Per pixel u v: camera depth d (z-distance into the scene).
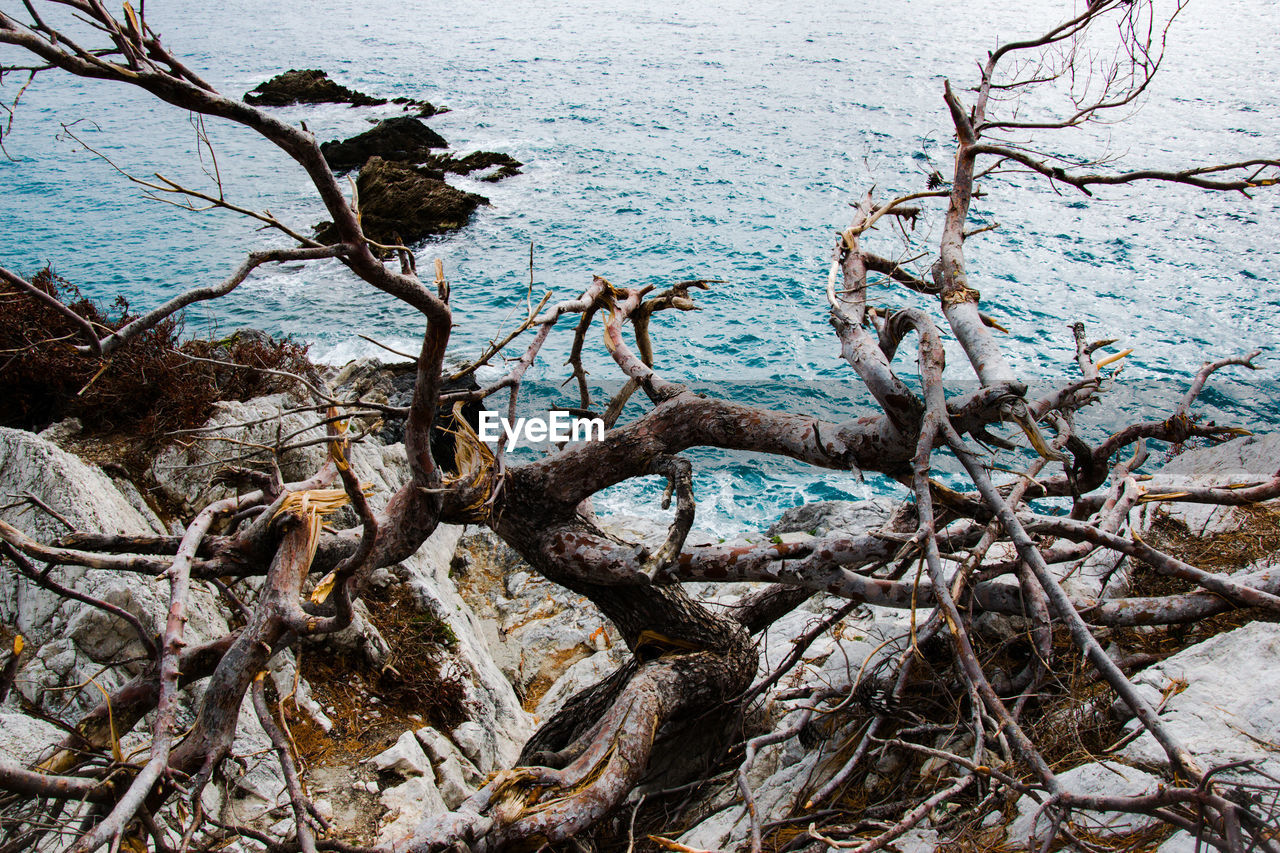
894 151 40.41
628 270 29.50
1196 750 4.88
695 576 6.64
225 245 31.52
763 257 30.27
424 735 7.63
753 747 5.83
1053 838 4.18
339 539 6.30
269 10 97.19
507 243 31.88
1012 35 63.47
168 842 5.48
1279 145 37.94
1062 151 38.91
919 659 6.88
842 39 66.38
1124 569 7.57
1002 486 7.29
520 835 5.60
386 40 76.38
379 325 25.45
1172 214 32.12
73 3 3.07
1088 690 5.95
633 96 52.69
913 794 5.91
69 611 6.70
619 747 6.14
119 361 9.23
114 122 48.00
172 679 4.59
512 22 83.50
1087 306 25.88
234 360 10.68
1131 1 7.17
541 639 11.05
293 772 5.16
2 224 33.12
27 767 4.96
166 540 5.86
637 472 6.84
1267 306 25.44
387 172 34.19
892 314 6.70
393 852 5.11
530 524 7.00
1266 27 61.75
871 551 6.34
